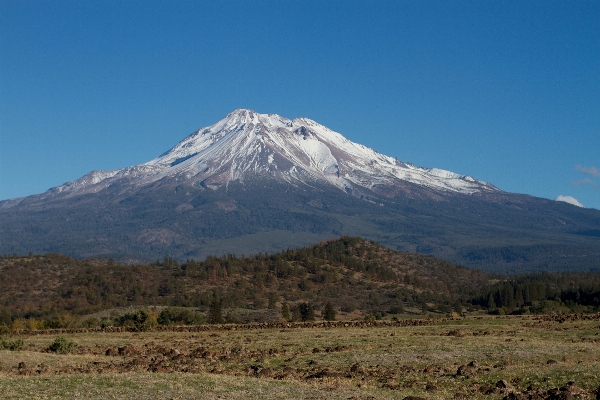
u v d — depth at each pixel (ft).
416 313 515.09
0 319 398.01
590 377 117.08
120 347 182.91
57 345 180.04
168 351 175.11
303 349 173.78
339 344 182.91
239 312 466.29
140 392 102.22
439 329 225.35
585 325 223.92
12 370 136.36
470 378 122.21
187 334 241.96
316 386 113.09
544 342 175.63
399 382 120.67
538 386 112.88
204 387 107.04
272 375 128.36
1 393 100.12
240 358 158.61
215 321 370.73
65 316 367.66
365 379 123.95
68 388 104.78
